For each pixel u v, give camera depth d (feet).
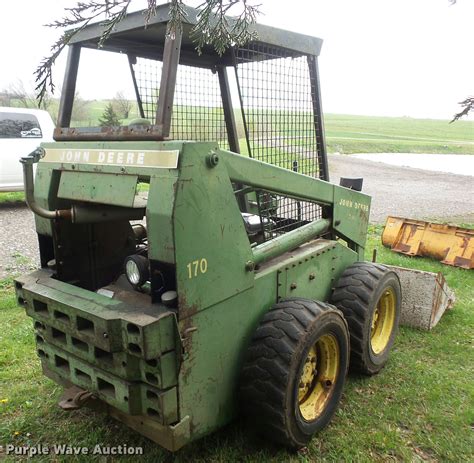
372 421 10.36
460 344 14.01
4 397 11.33
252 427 9.14
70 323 8.11
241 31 8.18
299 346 8.69
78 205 8.71
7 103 43.50
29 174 8.31
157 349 7.22
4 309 16.57
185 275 7.48
